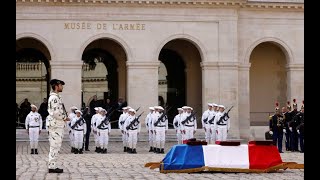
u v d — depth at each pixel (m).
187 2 61.69
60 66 60.09
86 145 49.47
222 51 62.66
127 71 61.38
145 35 61.34
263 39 64.75
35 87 66.44
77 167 32.44
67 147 52.97
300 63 65.44
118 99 64.44
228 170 28.05
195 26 62.25
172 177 26.34
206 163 28.06
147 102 61.16
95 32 60.62
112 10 60.81
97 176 27.08
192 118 48.56
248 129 63.94
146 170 30.14
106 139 47.09
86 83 66.75
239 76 64.06
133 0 60.69
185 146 28.47
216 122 49.28
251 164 28.27
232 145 28.44
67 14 60.25
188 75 67.06
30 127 45.62
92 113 61.41
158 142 47.16
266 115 67.75
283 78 68.12
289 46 65.31
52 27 60.09
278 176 26.83
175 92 67.81
